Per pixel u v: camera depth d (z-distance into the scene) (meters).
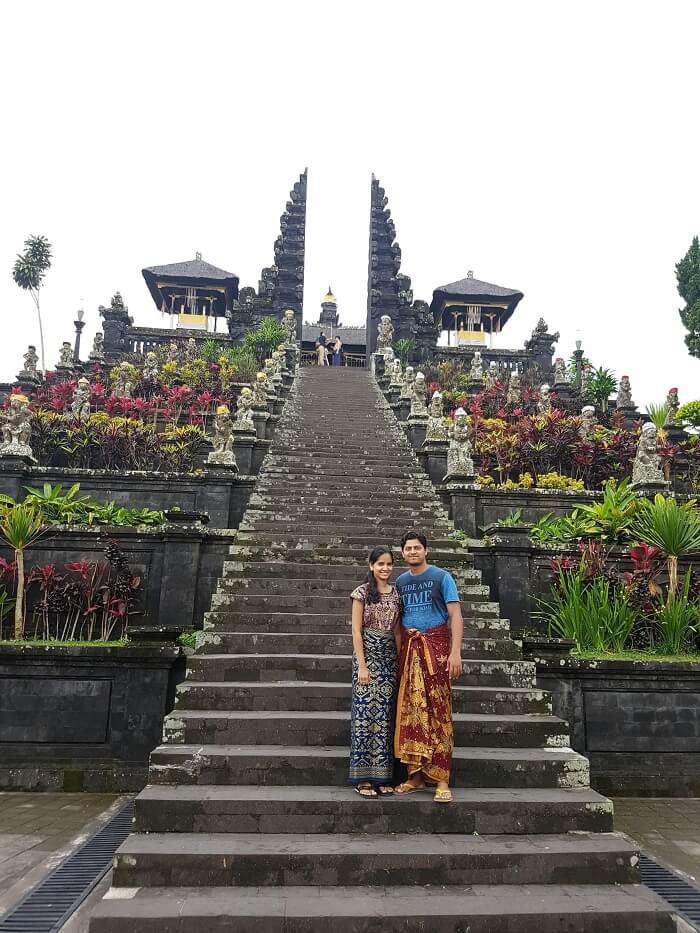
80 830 4.66
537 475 12.48
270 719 4.66
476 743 4.70
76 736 5.90
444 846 3.61
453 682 5.64
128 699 5.88
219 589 6.89
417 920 3.11
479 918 3.13
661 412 13.99
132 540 7.75
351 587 6.96
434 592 4.16
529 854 3.55
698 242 22.11
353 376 20.59
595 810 3.96
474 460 13.03
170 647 5.93
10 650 5.95
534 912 3.17
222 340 25.78
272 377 16.55
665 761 6.08
